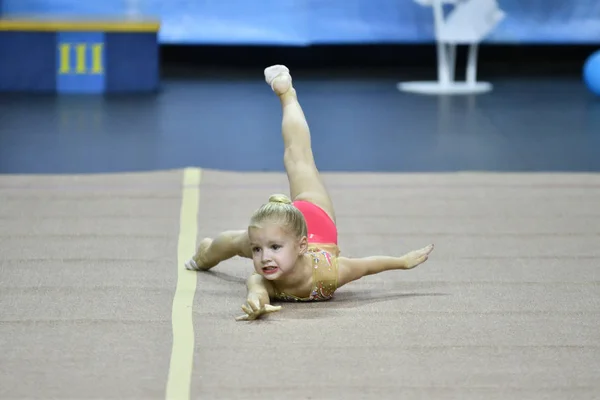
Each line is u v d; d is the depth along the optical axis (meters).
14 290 6.99
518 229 9.08
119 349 5.89
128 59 19.59
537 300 6.98
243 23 22.02
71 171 12.33
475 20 20.25
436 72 23.23
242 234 7.13
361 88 20.45
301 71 23.23
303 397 5.26
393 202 10.17
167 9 21.84
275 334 6.14
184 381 5.42
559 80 21.75
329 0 22.14
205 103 18.17
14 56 19.25
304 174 7.39
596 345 6.09
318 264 6.67
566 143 14.65
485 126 16.11
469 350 5.96
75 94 19.11
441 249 8.38
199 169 11.46
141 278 7.32
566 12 22.36
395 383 5.46
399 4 22.20
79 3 21.66
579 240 8.70
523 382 5.52
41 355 5.79
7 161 12.83
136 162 13.00
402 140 14.86
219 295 6.93
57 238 8.45
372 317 6.52
